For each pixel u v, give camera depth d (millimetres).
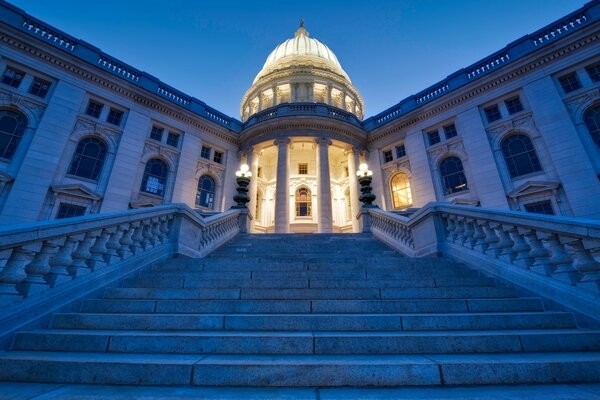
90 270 4918
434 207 7785
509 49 18891
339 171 28734
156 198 19797
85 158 17516
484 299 4371
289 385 2613
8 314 3494
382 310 4242
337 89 33062
